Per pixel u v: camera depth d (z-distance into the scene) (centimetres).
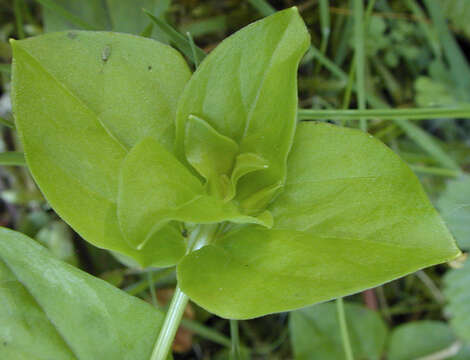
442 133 23
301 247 13
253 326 20
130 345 13
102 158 13
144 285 17
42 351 12
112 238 12
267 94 13
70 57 13
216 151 13
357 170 13
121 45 13
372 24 22
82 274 13
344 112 16
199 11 21
